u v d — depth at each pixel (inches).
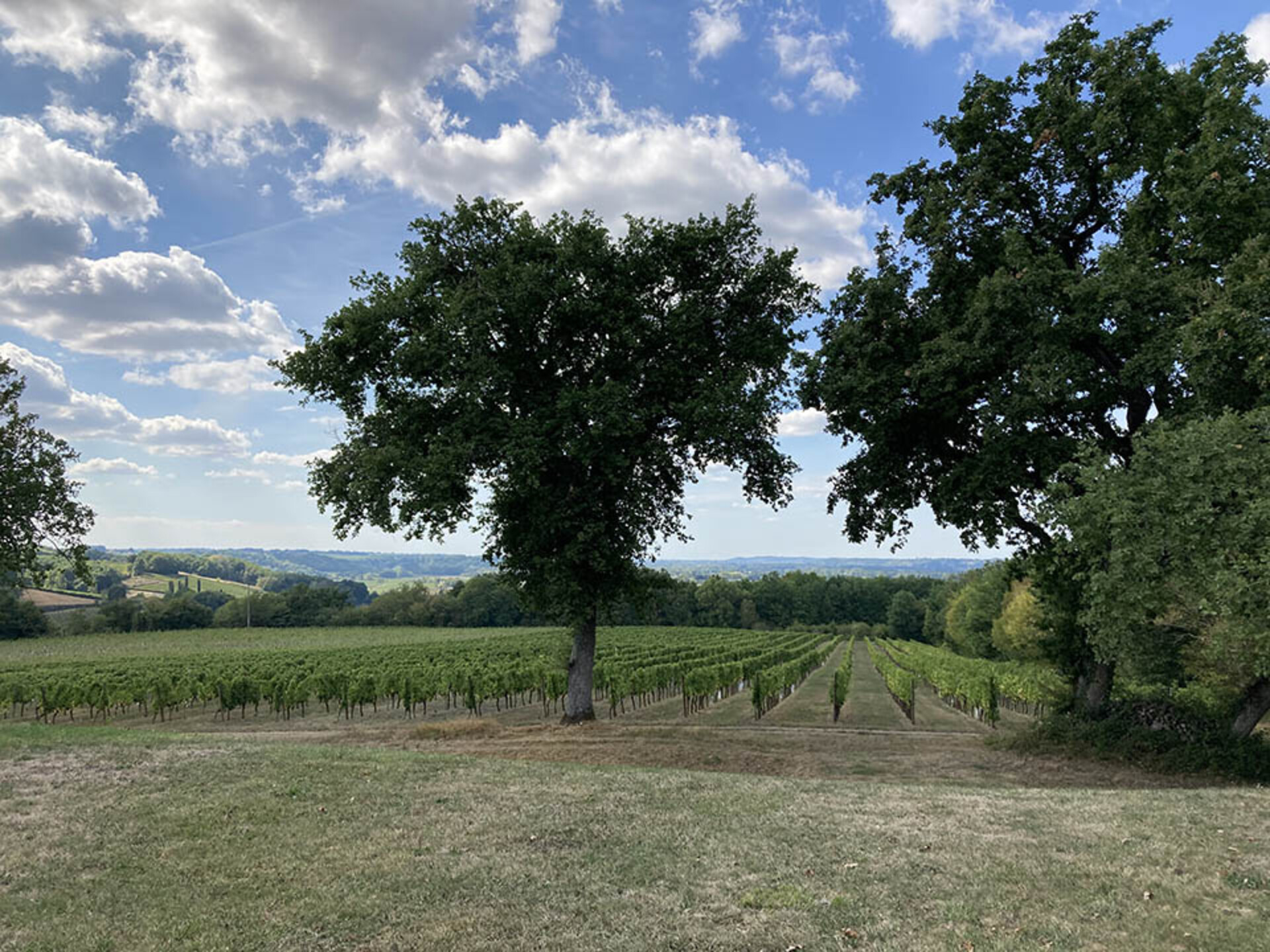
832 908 240.4
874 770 587.2
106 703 1279.5
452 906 248.1
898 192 780.6
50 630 4042.8
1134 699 686.5
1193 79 628.4
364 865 290.5
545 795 406.0
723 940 216.1
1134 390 647.1
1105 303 609.6
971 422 724.0
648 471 824.3
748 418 725.9
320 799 392.8
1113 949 205.9
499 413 772.0
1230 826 334.6
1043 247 716.0
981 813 369.4
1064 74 709.3
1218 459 478.3
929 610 4881.9
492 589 5098.4
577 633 854.5
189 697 1364.4
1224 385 564.4
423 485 701.3
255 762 480.1
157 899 260.8
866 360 724.0
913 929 222.2
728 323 807.7
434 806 380.5
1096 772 586.2
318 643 3582.7
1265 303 494.0
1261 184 574.6
